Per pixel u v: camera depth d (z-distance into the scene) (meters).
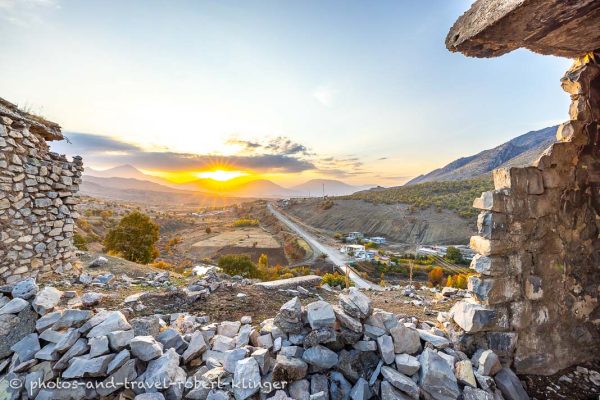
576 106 4.23
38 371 3.42
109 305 5.39
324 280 14.12
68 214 7.82
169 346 3.75
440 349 3.72
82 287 6.66
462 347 3.76
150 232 22.08
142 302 5.53
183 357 3.66
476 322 3.67
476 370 3.47
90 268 8.93
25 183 6.54
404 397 3.15
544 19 3.00
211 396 3.10
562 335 4.01
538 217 3.97
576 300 4.14
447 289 7.96
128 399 3.17
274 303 6.20
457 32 3.59
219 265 23.25
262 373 3.36
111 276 7.58
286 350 3.56
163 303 5.61
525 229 3.89
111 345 3.45
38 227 6.86
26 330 3.97
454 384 3.25
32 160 6.73
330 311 3.78
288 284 7.52
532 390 3.55
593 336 4.20
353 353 3.62
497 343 3.72
